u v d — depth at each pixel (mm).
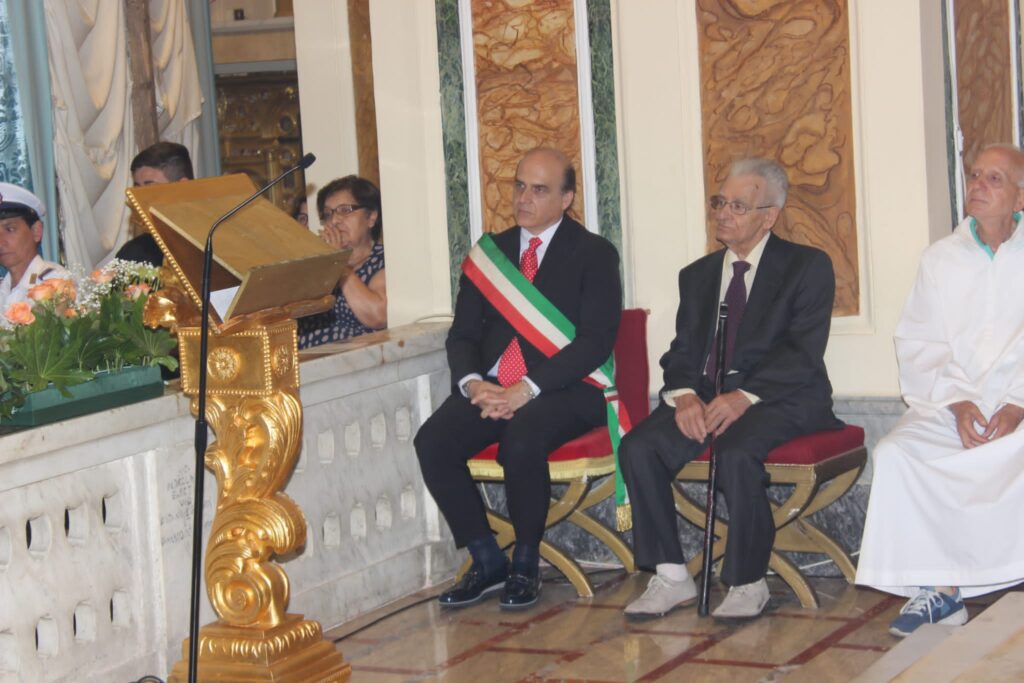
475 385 4871
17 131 5523
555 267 4973
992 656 2309
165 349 3904
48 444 3531
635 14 5141
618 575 5152
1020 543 4102
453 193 5492
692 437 4594
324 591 4613
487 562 4875
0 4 5469
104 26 6262
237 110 10562
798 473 4465
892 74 4738
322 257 3377
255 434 3426
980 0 5695
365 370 4836
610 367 4953
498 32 5371
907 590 4312
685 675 3945
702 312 4848
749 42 4973
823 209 4906
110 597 3832
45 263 4703
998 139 6031
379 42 5547
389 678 4094
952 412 4375
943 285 4512
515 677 4027
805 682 3803
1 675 3506
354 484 4820
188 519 4090
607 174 5246
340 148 6707
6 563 3506
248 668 3383
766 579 4898
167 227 3262
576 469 4777
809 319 4648
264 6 10305
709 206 5109
